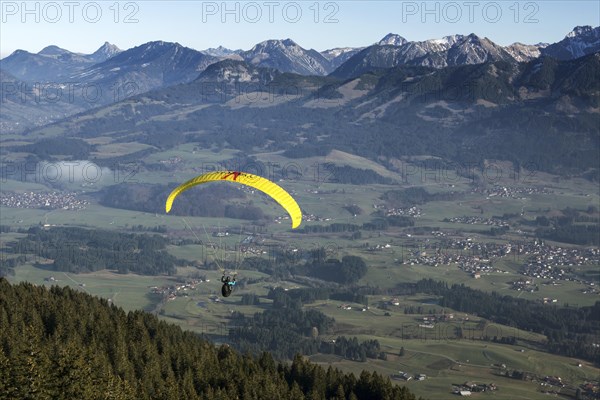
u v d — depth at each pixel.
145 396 151.38
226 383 167.88
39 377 130.50
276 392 166.25
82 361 139.00
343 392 175.25
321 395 177.88
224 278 106.44
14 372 130.88
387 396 177.12
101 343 172.38
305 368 186.12
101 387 139.50
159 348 185.38
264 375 171.50
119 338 174.50
